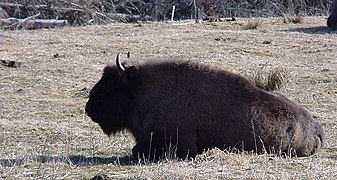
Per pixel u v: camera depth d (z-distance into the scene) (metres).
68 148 25.58
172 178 20.22
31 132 28.42
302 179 20.42
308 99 35.94
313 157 23.83
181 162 22.52
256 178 20.41
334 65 45.03
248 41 51.50
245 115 23.23
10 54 45.66
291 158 23.19
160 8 76.94
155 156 23.39
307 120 24.27
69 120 31.39
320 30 57.06
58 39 51.75
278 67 39.97
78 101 35.50
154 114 23.47
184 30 56.44
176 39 51.62
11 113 32.59
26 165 22.41
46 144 26.41
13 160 23.06
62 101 35.34
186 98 23.34
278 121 23.45
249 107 23.31
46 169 21.84
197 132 23.31
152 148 23.41
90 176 21.03
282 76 38.28
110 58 45.84
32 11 71.44
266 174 20.92
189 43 50.16
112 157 24.33
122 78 24.11
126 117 24.48
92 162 23.19
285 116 23.61
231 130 23.23
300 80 40.72
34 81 39.50
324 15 74.56
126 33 55.28
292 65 44.66
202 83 23.45
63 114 32.66
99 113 24.52
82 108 33.88
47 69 42.06
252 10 76.25
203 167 21.78
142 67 24.11
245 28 58.06
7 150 25.23
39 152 24.83
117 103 24.33
